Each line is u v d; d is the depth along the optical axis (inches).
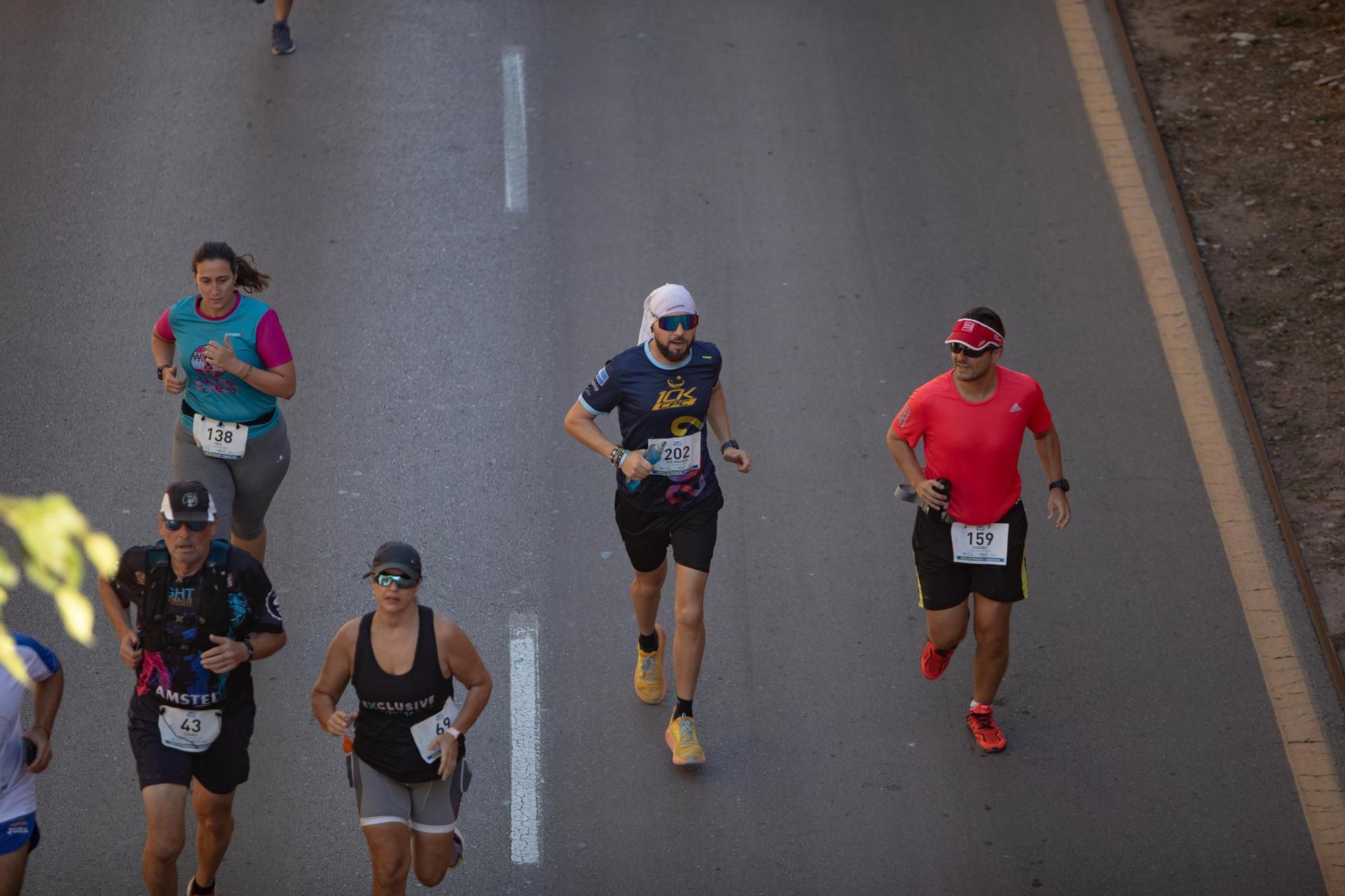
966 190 1387.8
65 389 1120.8
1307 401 1168.2
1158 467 1104.8
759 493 1075.9
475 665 689.0
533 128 1437.0
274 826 823.1
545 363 1176.8
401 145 1402.6
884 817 845.2
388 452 1089.4
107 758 857.5
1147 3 1691.7
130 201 1307.8
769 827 836.0
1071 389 1173.7
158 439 1085.8
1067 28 1630.2
